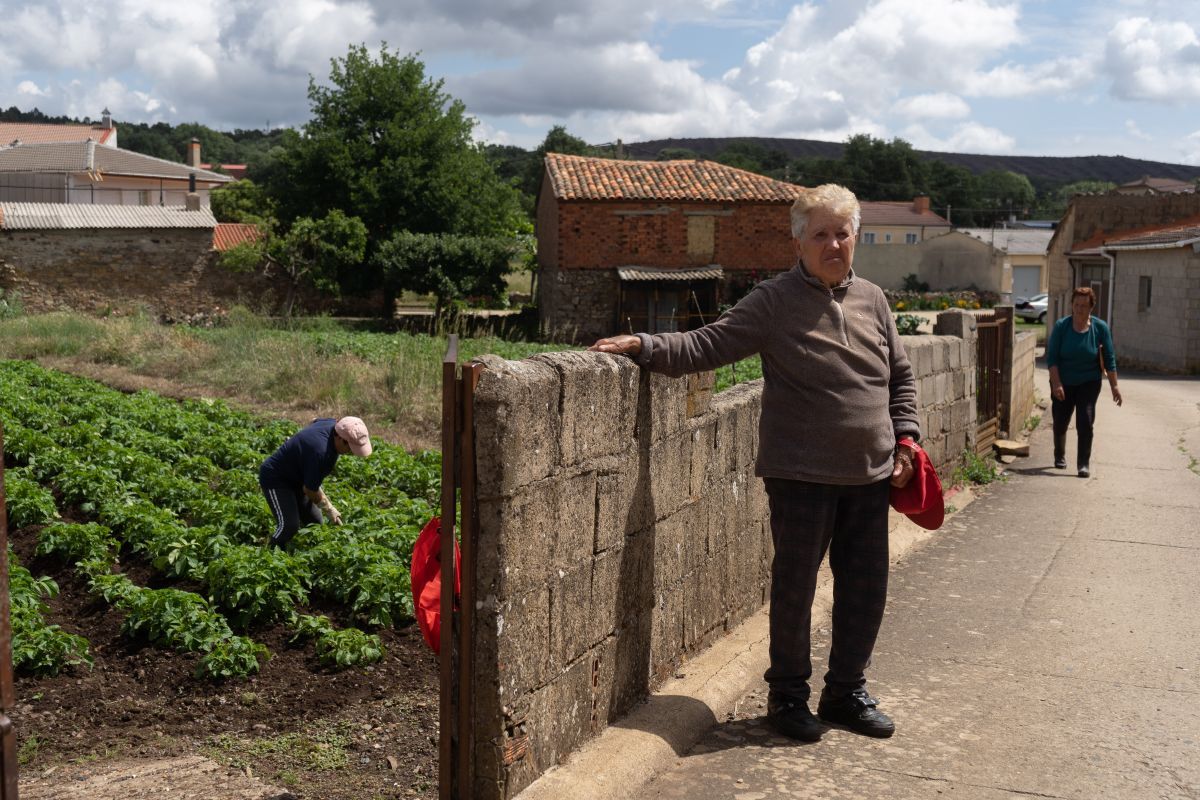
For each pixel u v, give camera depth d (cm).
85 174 5331
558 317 3684
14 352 2214
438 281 3847
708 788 373
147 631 590
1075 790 373
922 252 6594
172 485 888
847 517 422
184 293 3838
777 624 418
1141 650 530
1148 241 3078
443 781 334
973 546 759
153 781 397
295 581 621
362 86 4388
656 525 439
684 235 3703
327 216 3972
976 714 445
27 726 473
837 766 393
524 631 339
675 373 406
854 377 401
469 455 319
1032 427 1504
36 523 823
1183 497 962
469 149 4550
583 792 348
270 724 477
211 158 15150
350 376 1673
